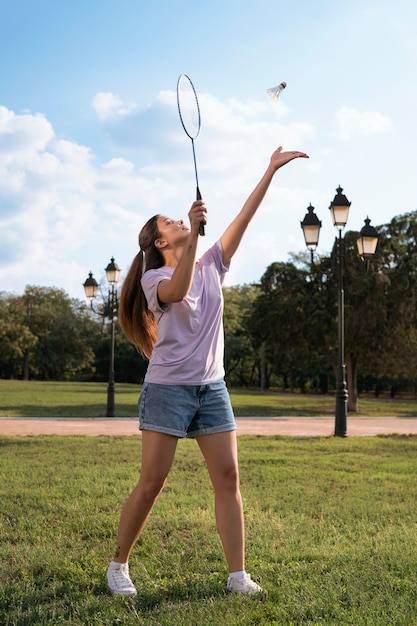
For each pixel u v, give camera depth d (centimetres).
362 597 363
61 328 7531
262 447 1287
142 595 375
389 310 2708
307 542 513
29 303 7556
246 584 381
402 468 1006
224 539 386
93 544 502
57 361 7438
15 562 450
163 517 598
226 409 392
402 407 3478
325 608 347
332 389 7150
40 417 2111
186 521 576
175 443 385
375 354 2819
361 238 1658
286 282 2942
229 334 6450
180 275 365
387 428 1961
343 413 1573
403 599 359
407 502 723
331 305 2786
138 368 7562
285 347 2972
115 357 7556
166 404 379
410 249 2775
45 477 841
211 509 646
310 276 2908
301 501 716
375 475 921
